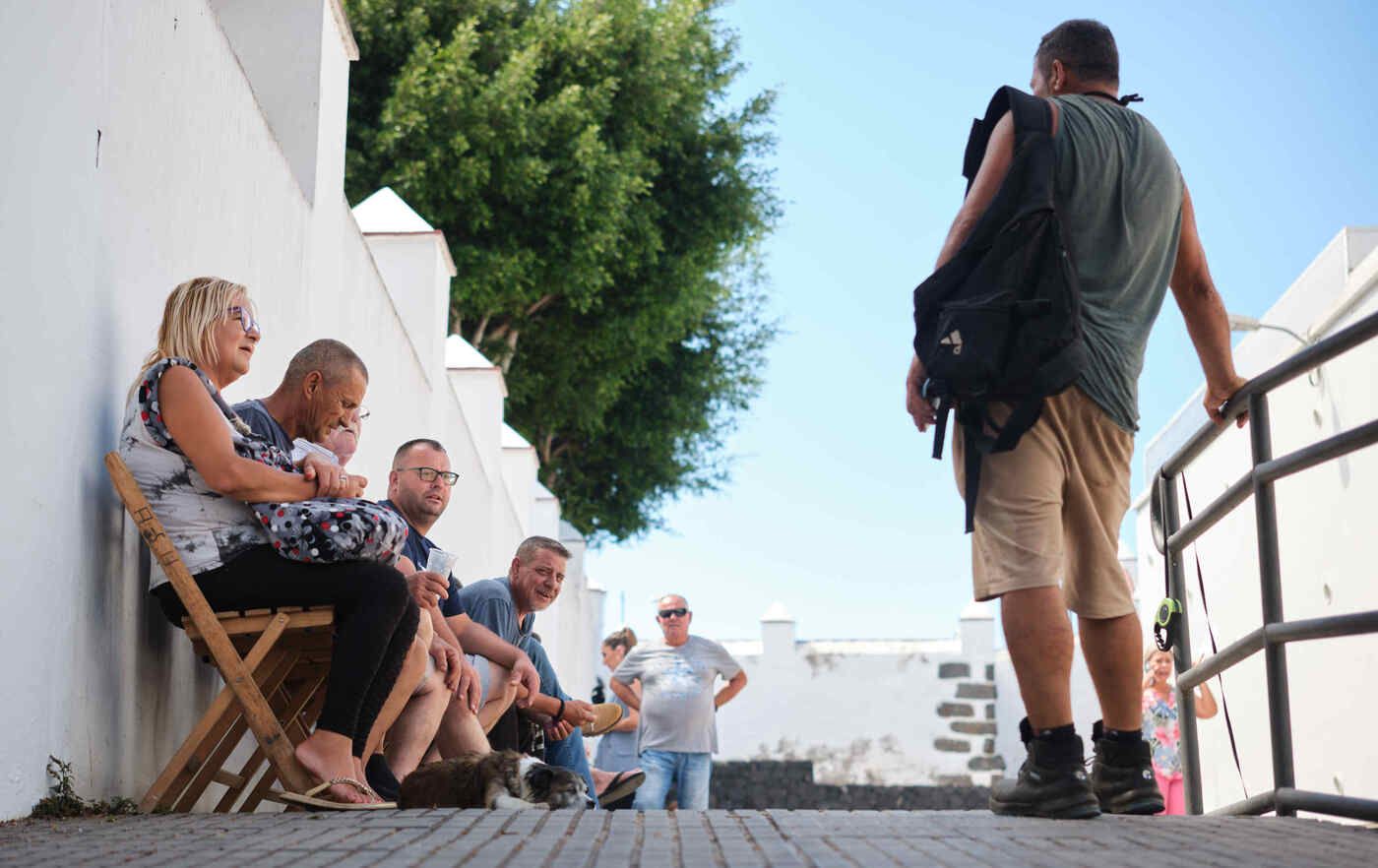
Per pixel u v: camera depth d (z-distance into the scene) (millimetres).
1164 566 5375
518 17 21594
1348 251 10820
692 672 11219
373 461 8664
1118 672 4086
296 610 4215
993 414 3900
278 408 4863
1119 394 3998
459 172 19422
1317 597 7988
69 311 4039
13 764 3604
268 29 7613
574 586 20969
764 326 26391
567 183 20391
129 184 4598
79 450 4105
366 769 4984
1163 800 4117
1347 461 7328
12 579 3604
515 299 21062
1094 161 4023
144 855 2824
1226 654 4691
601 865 2680
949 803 27062
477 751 5590
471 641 6363
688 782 11203
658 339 23250
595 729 7848
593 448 25266
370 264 8742
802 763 27438
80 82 4121
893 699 27375
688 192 23391
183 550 4180
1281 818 3887
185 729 5035
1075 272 3895
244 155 6086
